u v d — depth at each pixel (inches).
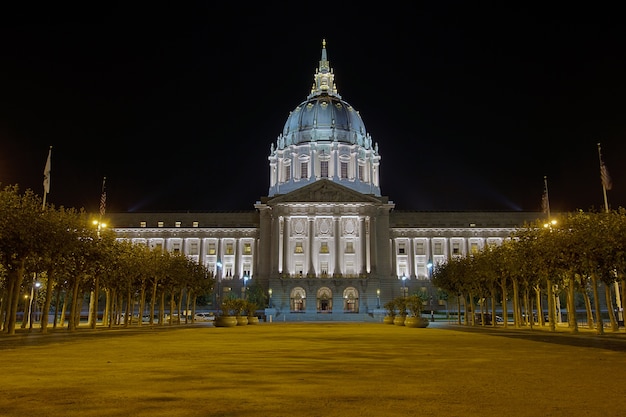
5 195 1712.6
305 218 5039.4
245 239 5428.2
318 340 1342.3
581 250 1793.8
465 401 480.1
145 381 592.7
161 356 884.6
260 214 5315.0
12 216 1647.4
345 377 627.5
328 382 588.4
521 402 476.4
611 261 1759.4
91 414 422.9
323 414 426.0
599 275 1860.2
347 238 5032.0
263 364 762.2
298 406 456.4
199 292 3491.6
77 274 2069.4
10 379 605.9
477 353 955.3
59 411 433.4
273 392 523.2
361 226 4960.6
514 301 2536.9
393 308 2994.6
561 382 592.1
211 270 5364.2
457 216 5634.8
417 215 5644.7
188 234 5433.1
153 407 450.0
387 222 5187.0
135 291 2992.1
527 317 3127.5
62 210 2026.3
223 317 2443.4
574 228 1884.8
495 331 1974.7
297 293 4904.0
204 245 5423.2
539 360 829.8
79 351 987.3
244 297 4719.5
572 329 1873.8
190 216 5615.2
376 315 4271.7
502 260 2532.0
